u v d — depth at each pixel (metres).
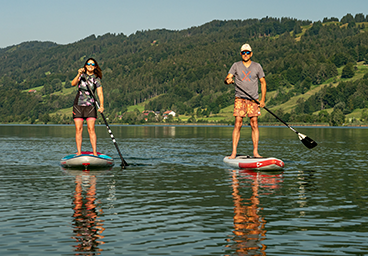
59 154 19.31
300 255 5.02
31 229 6.07
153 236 5.75
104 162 13.87
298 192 9.10
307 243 5.46
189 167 13.85
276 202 8.00
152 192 9.08
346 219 6.68
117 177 11.38
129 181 10.66
